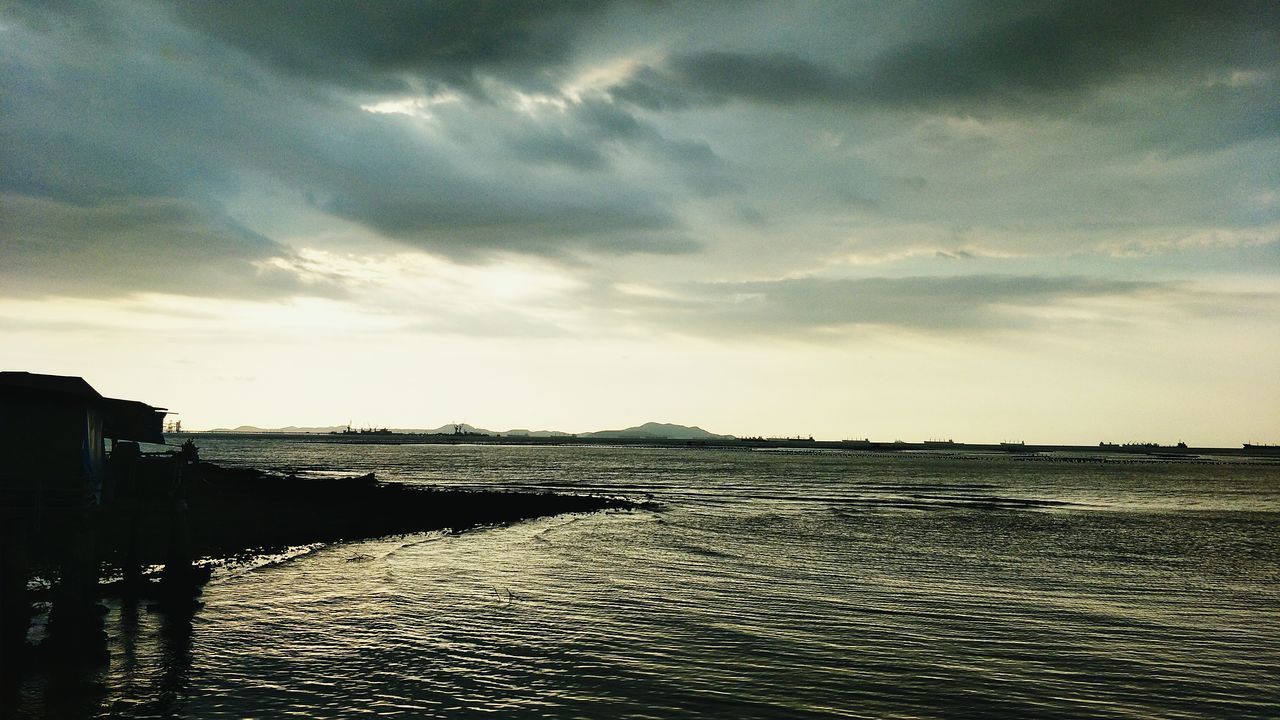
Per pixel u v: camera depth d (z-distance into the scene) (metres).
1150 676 18.00
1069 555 37.66
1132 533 47.81
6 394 16.00
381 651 18.52
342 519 45.97
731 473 127.25
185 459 25.12
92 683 15.84
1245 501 77.69
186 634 19.53
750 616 23.06
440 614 22.38
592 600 24.88
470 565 31.36
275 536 37.44
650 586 27.48
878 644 20.23
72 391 16.30
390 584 26.58
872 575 30.73
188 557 24.33
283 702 15.05
